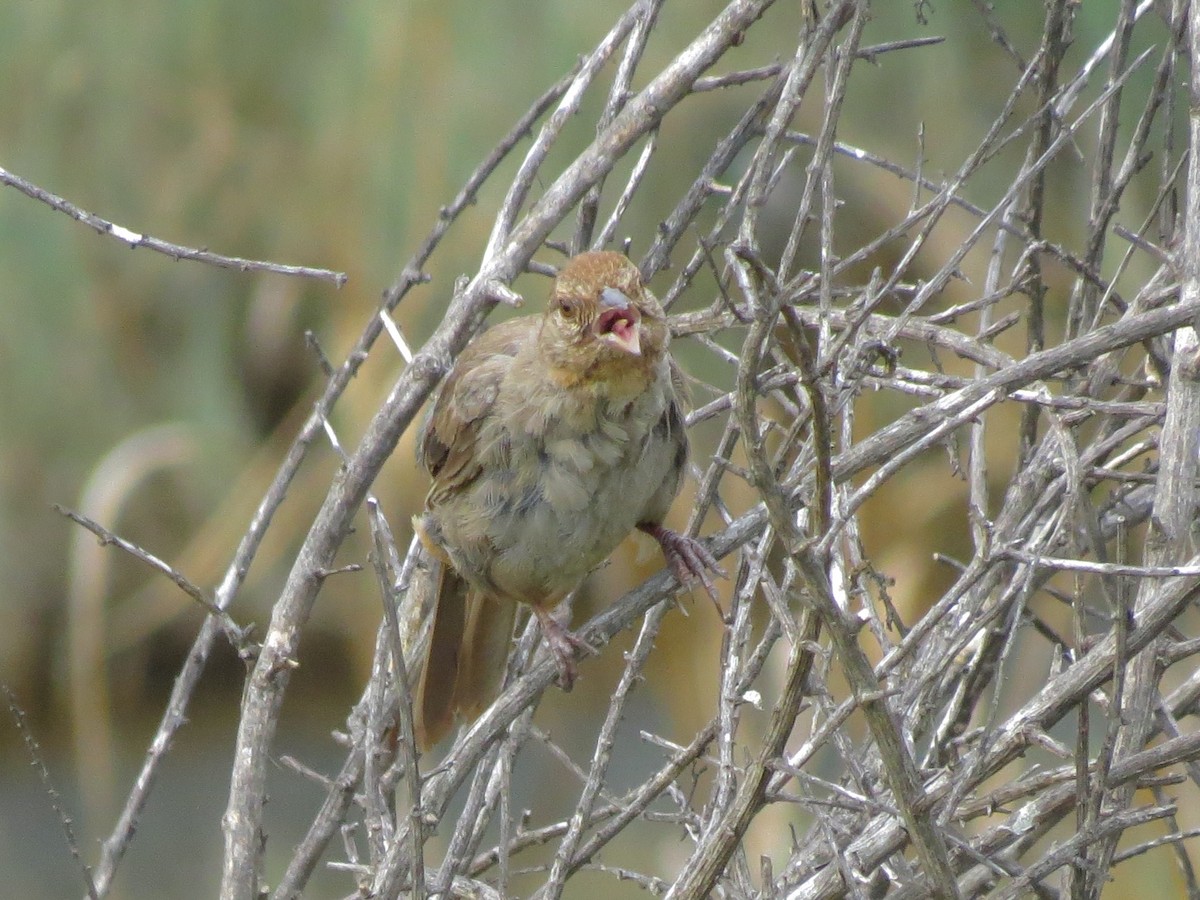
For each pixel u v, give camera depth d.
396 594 7.77
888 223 16.25
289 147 18.62
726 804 6.78
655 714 17.83
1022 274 8.09
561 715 17.95
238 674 19.22
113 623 18.59
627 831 15.62
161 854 16.69
